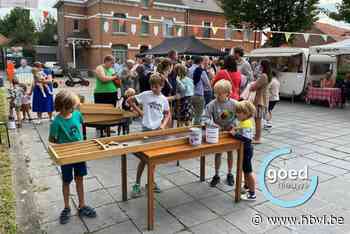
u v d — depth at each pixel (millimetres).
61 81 20188
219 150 3143
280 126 7559
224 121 3602
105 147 2734
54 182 3932
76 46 27078
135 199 3486
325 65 12297
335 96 10820
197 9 28000
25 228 2891
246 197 3496
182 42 13469
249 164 3393
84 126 4934
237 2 16516
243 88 5895
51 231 2844
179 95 5965
